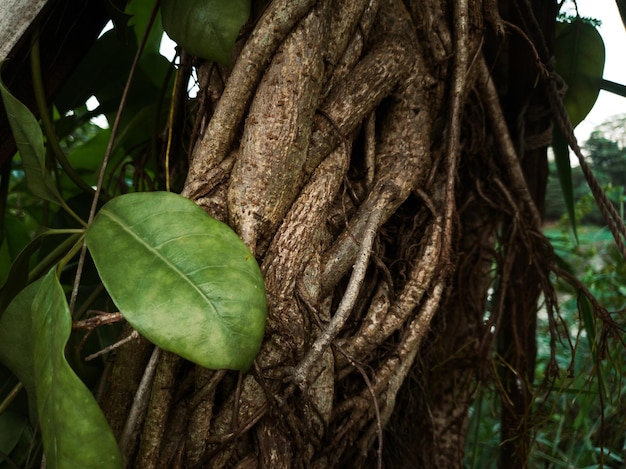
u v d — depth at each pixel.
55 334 0.34
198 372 0.41
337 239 0.45
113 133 0.46
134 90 0.66
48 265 0.49
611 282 1.11
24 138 0.42
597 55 0.63
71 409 0.32
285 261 0.41
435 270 0.48
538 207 0.66
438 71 0.50
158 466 0.42
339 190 0.47
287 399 0.42
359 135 0.49
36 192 0.44
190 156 0.47
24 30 0.45
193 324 0.32
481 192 0.59
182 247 0.34
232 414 0.40
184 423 0.42
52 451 0.32
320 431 0.43
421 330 0.48
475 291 0.63
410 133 0.49
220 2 0.42
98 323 0.36
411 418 0.59
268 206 0.41
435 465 0.59
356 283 0.41
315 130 0.44
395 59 0.47
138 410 0.41
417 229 0.51
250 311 0.32
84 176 0.77
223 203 0.42
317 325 0.41
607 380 0.85
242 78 0.42
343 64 0.45
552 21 0.60
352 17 0.45
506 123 0.63
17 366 0.43
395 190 0.47
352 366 0.46
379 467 0.40
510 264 0.59
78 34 0.51
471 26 0.51
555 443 0.82
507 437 0.66
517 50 0.61
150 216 0.36
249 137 0.41
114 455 0.32
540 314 1.22
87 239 0.36
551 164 1.92
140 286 0.33
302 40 0.41
